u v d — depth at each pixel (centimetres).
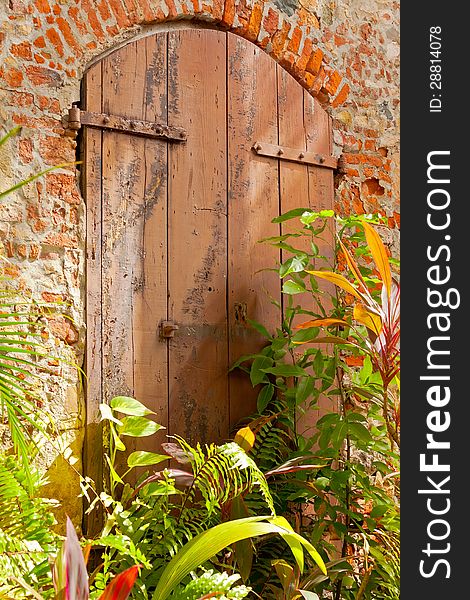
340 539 351
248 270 345
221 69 344
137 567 186
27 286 290
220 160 340
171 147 327
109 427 299
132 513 287
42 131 297
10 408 250
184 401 322
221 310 335
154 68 324
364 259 390
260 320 347
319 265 370
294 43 369
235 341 338
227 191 341
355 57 393
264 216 352
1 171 287
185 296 326
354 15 395
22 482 259
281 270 322
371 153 395
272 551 321
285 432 345
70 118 301
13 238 288
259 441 331
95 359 301
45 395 289
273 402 342
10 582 211
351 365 376
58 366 293
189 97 333
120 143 314
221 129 342
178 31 333
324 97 381
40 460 284
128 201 314
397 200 400
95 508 293
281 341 333
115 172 312
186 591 233
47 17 301
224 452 271
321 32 381
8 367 253
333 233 376
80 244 302
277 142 360
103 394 302
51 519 255
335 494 324
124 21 318
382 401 335
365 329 349
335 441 312
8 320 285
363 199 391
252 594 311
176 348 322
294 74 371
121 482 284
